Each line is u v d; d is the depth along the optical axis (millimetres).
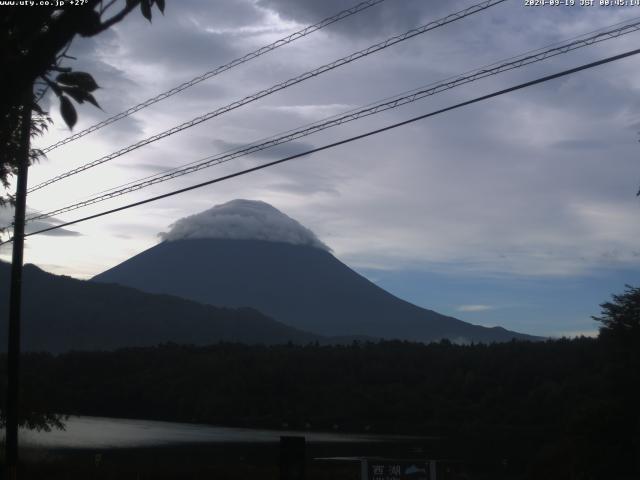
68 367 142750
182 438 91250
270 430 111938
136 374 142625
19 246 19594
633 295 44875
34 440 78125
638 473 41281
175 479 33719
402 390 122625
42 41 4984
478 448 79438
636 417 42125
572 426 44781
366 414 117000
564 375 103250
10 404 19344
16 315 19516
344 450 77188
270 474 35500
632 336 43844
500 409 105312
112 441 83375
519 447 79875
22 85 5012
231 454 69375
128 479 32250
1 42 5191
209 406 125438
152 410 132625
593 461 42719
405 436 98688
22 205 19562
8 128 8586
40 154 13688
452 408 113125
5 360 40188
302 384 132750
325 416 118438
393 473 15773
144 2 5395
